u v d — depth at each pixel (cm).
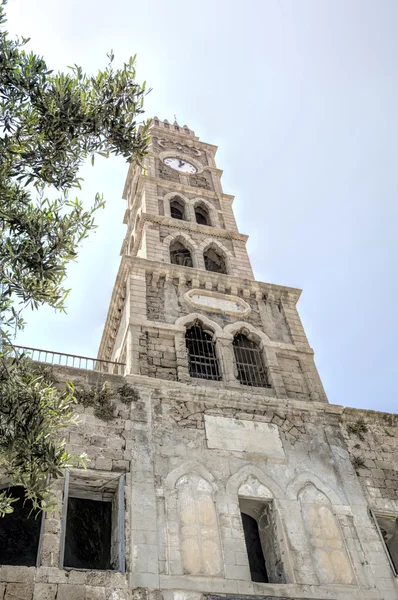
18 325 1160
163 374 2169
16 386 1141
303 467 1992
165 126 4475
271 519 1847
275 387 2302
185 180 3750
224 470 1881
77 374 1977
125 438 1853
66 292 1188
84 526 1742
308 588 1648
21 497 1730
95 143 1270
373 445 2188
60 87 1234
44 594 1406
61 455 1150
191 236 3138
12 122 1190
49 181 1216
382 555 1805
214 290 2695
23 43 1245
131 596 1474
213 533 1694
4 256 1138
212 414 2052
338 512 1889
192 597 1522
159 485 1761
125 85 1323
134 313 2375
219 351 2391
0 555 1591
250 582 1608
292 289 2841
